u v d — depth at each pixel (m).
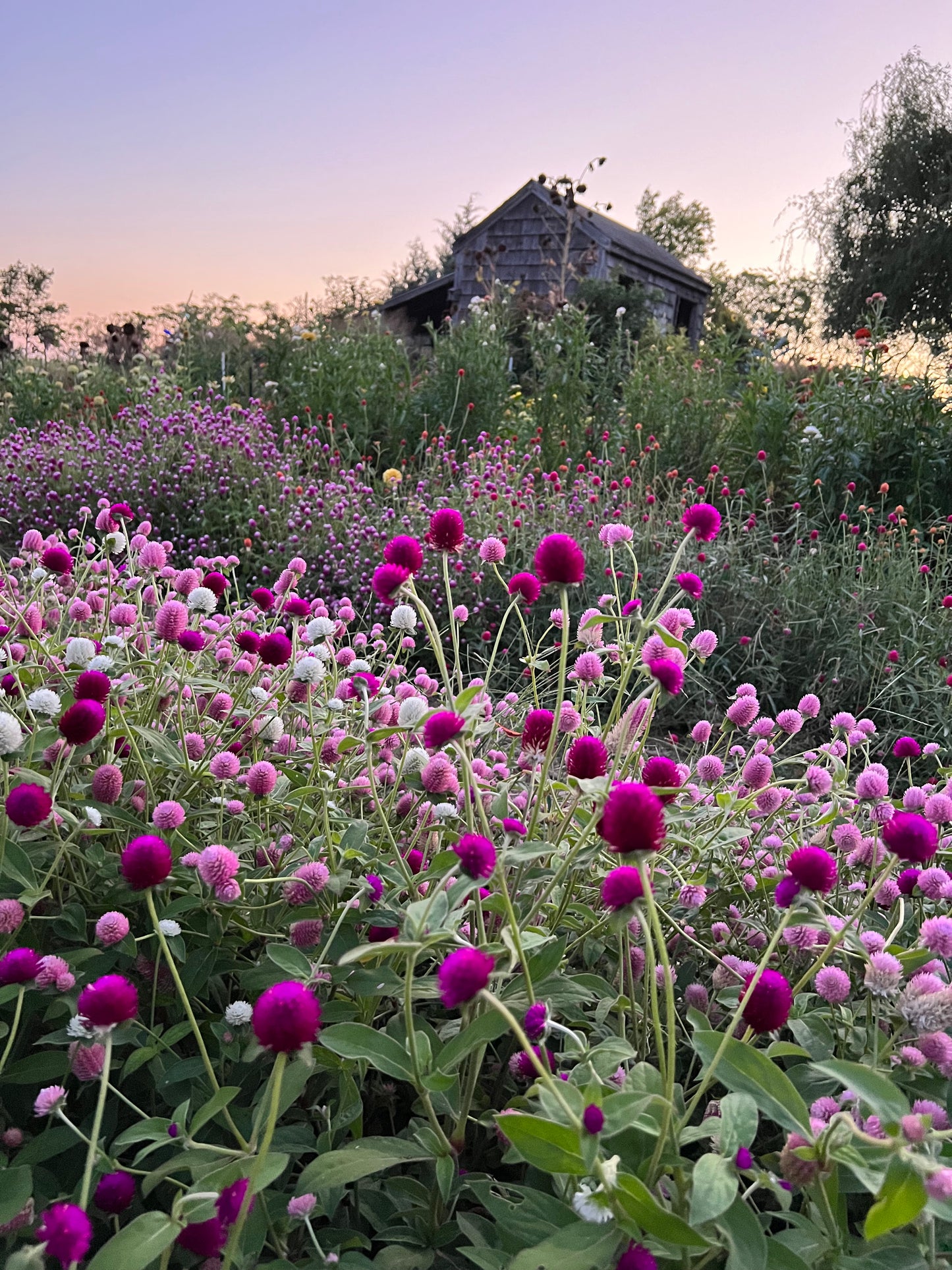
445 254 32.88
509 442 7.61
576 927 1.69
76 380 10.50
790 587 5.10
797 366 10.95
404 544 1.73
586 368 9.26
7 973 1.18
